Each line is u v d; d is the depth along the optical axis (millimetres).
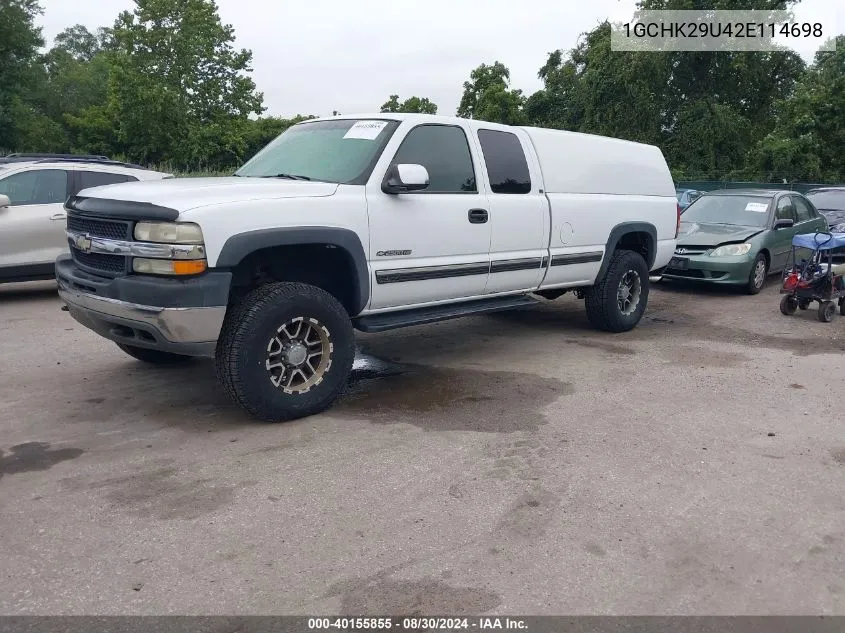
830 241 8281
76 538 3246
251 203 4414
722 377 6023
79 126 44469
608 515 3543
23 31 40375
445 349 6914
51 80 52562
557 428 4727
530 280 6410
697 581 3002
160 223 4219
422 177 5027
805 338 7602
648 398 5410
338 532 3336
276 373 4727
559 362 6441
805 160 31250
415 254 5332
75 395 5305
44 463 4070
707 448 4430
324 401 4867
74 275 4816
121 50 39344
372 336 7488
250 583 2926
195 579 2945
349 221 4852
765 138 33875
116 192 4688
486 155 5973
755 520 3523
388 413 4980
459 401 5270
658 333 7773
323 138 5625
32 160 9992
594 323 7637
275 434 4547
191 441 4418
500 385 5695
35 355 6430
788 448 4457
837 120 31344
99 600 2795
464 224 5645
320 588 2904
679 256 10438
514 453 4293
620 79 32906
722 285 10984
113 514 3475
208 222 4211
